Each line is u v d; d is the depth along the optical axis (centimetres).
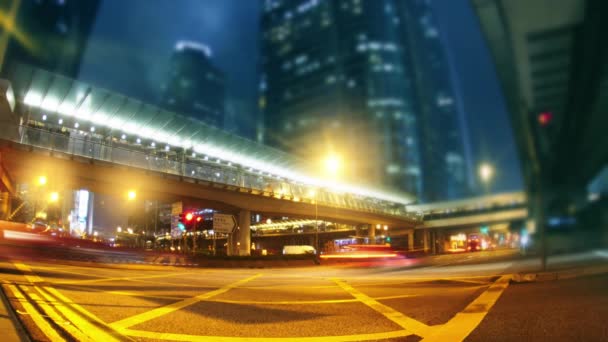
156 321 694
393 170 16600
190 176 4522
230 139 5684
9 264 1780
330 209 6731
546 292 972
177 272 2231
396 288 1234
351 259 3706
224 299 987
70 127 4603
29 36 13700
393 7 19450
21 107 4153
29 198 6041
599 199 4894
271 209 5688
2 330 504
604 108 3625
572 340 539
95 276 1551
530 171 4944
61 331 566
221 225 3569
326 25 19238
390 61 18025
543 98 3741
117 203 12838
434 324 667
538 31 2778
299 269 2952
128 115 4756
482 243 8088
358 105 17462
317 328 654
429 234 10231
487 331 602
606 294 903
